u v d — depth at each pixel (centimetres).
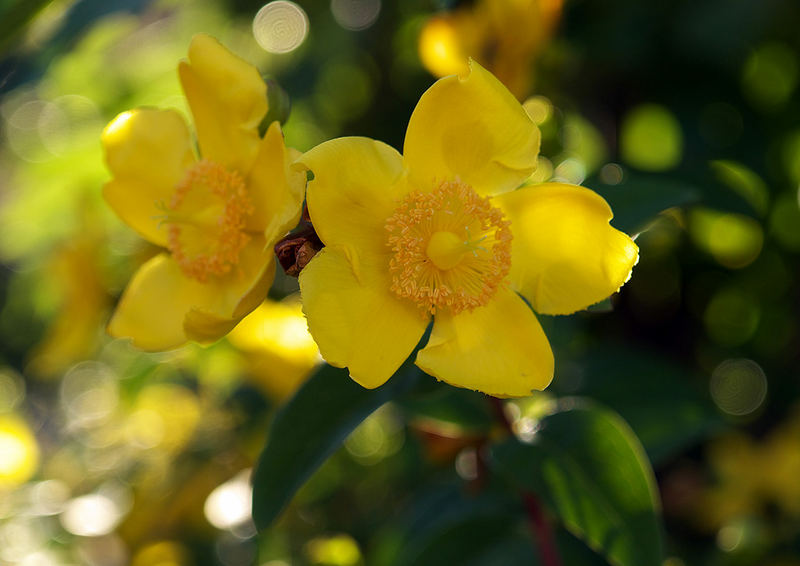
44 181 50
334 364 31
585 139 46
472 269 33
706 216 46
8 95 37
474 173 32
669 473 48
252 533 44
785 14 45
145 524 44
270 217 33
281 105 33
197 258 33
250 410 45
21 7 33
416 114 32
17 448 44
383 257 32
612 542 34
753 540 44
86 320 46
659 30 45
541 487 35
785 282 48
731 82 46
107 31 37
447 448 38
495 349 32
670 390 41
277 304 43
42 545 43
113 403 52
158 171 34
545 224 33
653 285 48
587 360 41
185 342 34
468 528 38
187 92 33
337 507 47
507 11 37
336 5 52
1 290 68
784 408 50
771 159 46
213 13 54
